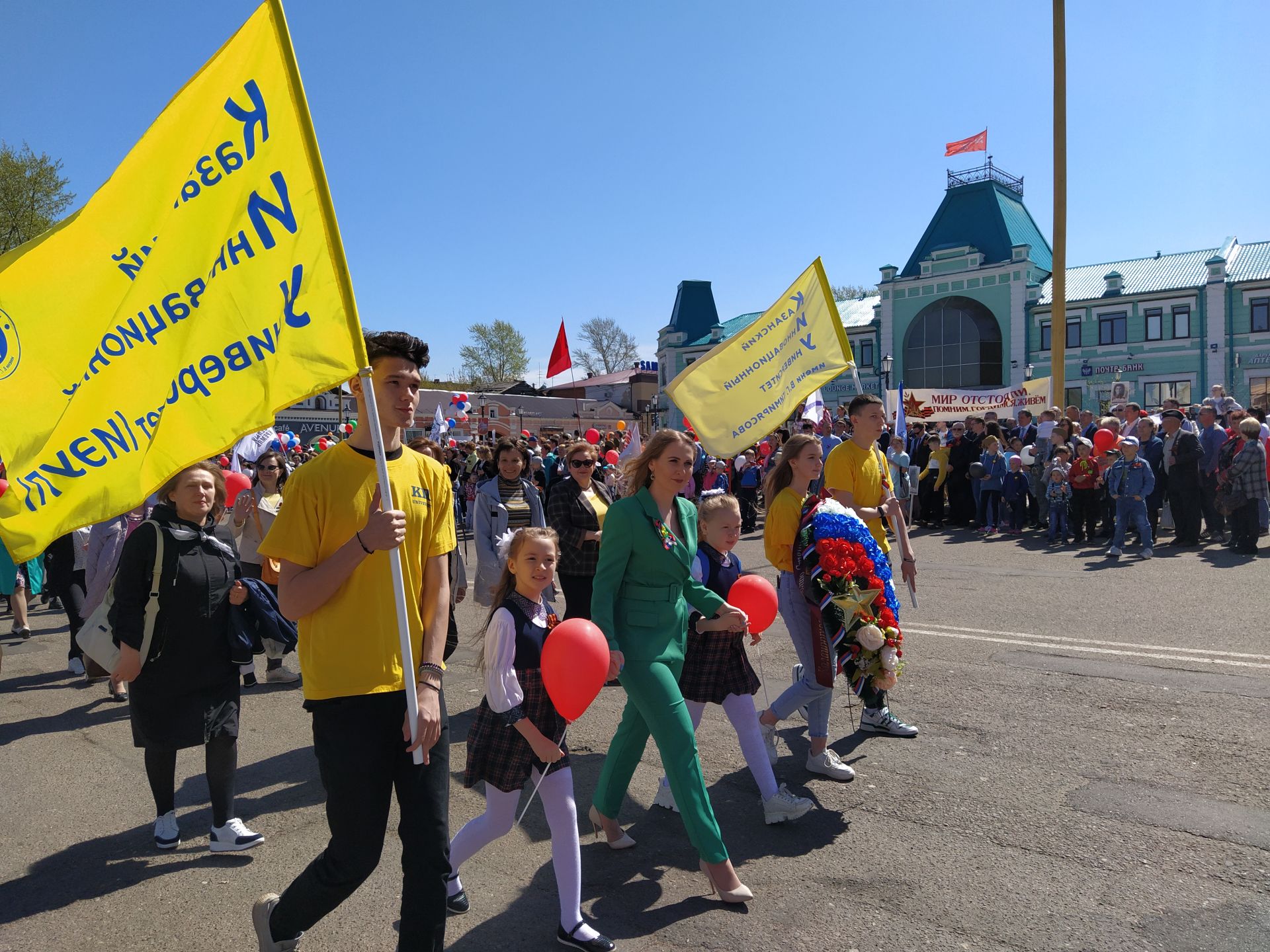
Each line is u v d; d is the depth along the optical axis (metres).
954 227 41.66
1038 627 7.17
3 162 30.62
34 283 2.56
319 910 2.49
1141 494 10.54
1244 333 34.06
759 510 19.86
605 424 43.28
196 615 3.79
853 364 6.36
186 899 3.46
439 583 2.65
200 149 2.63
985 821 3.78
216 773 3.87
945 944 2.89
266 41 2.59
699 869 3.52
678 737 3.26
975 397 20.66
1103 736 4.68
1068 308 37.66
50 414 2.56
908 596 8.81
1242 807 3.78
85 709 6.32
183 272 2.63
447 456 20.27
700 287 55.56
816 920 3.07
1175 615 7.37
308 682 2.45
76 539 7.29
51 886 3.60
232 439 2.56
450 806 4.29
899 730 4.90
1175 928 2.92
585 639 2.99
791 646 7.20
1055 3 14.46
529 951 2.96
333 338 2.50
